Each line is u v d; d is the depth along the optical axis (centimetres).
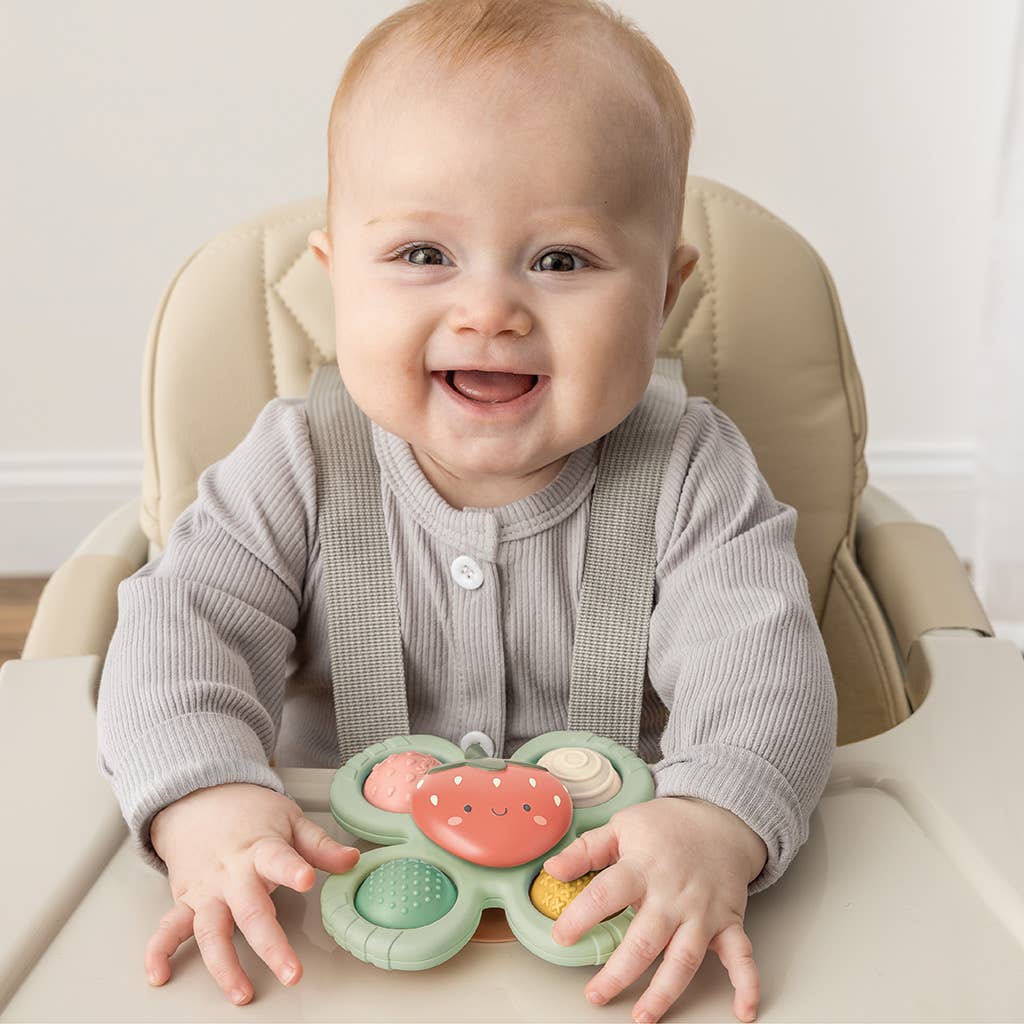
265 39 171
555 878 56
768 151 180
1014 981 53
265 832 58
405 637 80
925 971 53
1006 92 176
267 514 79
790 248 98
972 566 201
